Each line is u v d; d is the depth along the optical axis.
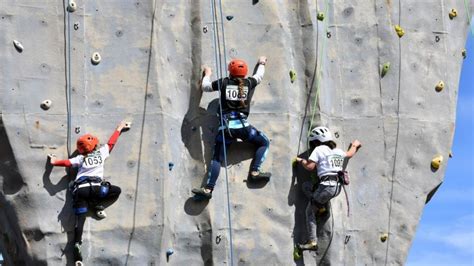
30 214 12.45
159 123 12.80
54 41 12.84
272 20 13.57
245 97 12.82
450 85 14.23
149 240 12.52
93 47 12.95
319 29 13.81
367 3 14.18
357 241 13.52
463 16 14.62
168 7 13.42
